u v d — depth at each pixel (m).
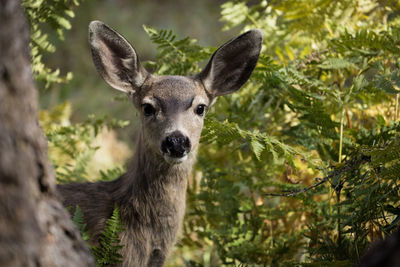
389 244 4.66
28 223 4.65
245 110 11.27
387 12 11.68
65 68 23.19
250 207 10.66
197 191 12.01
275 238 10.43
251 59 9.96
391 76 9.09
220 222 10.73
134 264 9.18
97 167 16.67
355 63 10.52
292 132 10.45
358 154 8.24
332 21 11.50
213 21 28.19
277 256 9.80
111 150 18.52
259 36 9.74
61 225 5.16
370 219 7.81
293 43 12.26
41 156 4.92
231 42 9.80
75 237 5.38
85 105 20.52
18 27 4.59
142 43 26.38
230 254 9.89
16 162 4.54
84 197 9.65
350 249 8.19
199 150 11.95
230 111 11.20
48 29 20.19
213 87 10.20
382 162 7.45
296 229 10.50
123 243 9.06
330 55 10.58
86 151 12.39
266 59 10.13
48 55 22.97
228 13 12.45
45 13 11.01
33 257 4.71
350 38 9.85
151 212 9.32
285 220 10.66
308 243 9.70
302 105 10.26
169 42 11.17
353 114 11.17
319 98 9.63
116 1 27.95
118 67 10.07
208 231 10.47
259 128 11.02
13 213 4.52
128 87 10.10
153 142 9.22
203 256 11.55
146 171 9.38
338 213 8.70
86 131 12.59
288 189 9.96
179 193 9.55
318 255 8.96
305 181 10.77
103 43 9.90
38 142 4.87
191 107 9.46
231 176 10.84
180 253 12.34
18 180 4.55
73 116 20.17
